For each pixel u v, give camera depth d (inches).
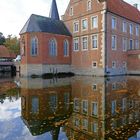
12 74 1900.8
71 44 1704.0
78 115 382.3
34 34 1494.8
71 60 1706.4
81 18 1610.5
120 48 1595.7
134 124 324.5
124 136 273.1
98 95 593.9
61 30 1657.2
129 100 517.7
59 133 288.8
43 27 1539.1
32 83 975.0
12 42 3408.0
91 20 1530.5
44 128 312.2
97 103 484.1
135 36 1800.0
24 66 1521.9
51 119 358.6
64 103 488.1
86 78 1274.6
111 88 743.7
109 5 1514.5
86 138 267.0
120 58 1590.8
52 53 1571.1
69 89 725.3
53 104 479.2
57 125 324.5
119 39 1584.6
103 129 301.3
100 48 1466.5
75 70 1670.8
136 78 1236.5
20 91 695.1
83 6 1593.3
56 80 1143.6
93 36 1521.9
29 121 349.1
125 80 1087.0
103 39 1445.6
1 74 1899.6
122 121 341.4
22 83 981.2
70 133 287.4
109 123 330.6
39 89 735.7
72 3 1684.3
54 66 1581.0
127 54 1646.2
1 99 555.2
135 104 471.2
